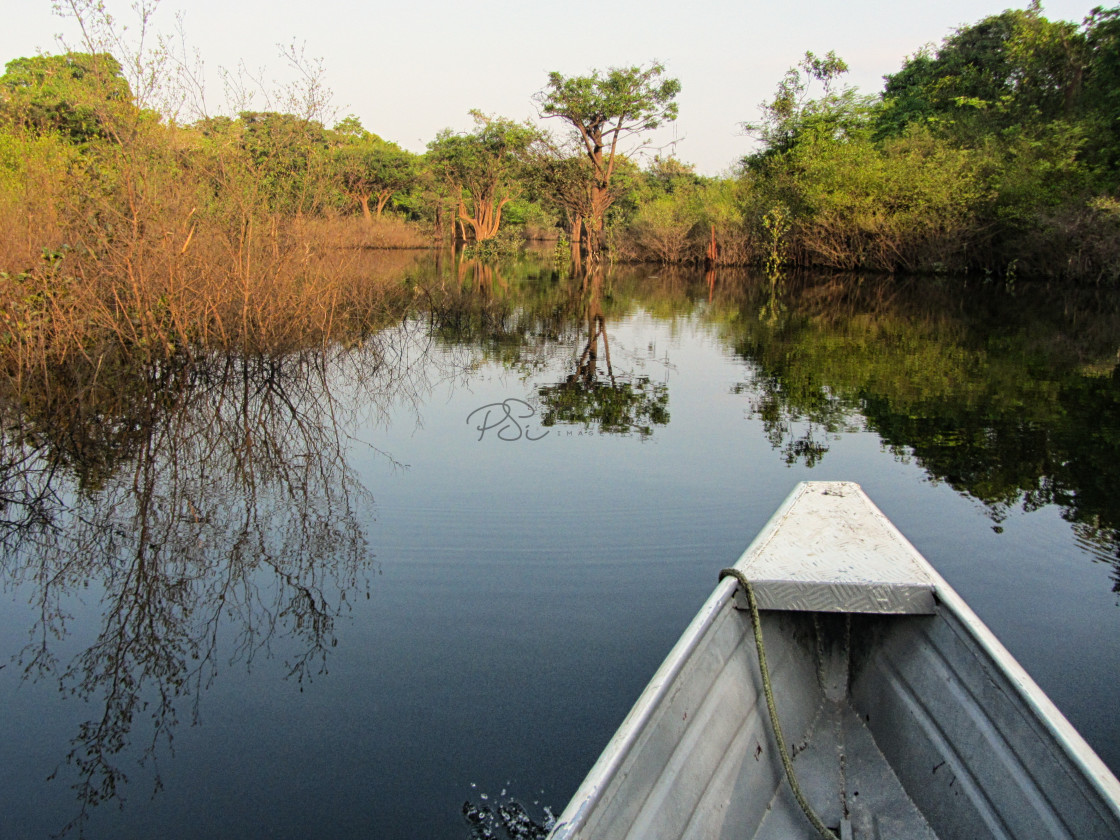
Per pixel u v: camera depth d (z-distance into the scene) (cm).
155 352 805
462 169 4434
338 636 327
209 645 324
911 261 2466
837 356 1016
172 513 468
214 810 231
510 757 252
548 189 3247
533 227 5953
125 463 559
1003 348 1066
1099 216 1775
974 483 512
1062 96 2262
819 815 217
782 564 248
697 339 1173
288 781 242
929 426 657
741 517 450
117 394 727
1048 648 314
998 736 192
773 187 2759
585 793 153
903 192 2353
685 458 566
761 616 250
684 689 201
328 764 250
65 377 746
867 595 233
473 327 1266
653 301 1759
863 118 2722
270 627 337
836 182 2491
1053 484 511
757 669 237
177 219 849
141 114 819
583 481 515
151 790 239
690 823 187
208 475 535
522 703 280
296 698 285
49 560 406
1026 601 353
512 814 227
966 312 1501
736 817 204
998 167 2161
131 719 275
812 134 2658
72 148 915
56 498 493
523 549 408
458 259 3281
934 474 529
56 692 292
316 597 362
